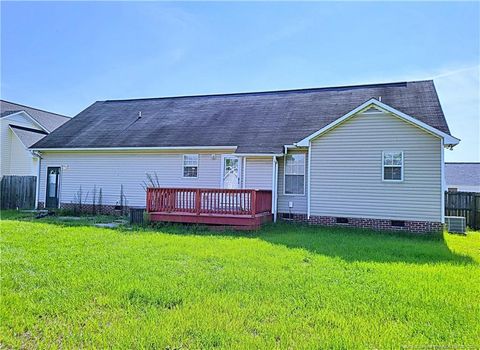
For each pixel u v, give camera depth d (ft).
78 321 13.74
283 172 47.11
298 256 25.35
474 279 19.94
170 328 12.99
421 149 39.52
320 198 43.19
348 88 57.36
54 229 38.19
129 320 13.75
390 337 12.50
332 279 19.53
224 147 47.93
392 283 18.90
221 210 41.09
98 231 37.22
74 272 20.43
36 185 62.03
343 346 11.81
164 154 52.85
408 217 39.70
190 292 16.96
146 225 42.19
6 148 80.64
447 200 51.19
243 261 23.61
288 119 51.34
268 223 43.70
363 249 28.86
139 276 19.62
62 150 57.26
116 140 55.11
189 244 29.94
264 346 11.74
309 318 14.14
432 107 44.04
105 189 55.98
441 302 15.99
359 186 41.70
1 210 61.52
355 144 42.01
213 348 11.65
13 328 13.14
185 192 42.78
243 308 15.03
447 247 31.27
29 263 22.52
